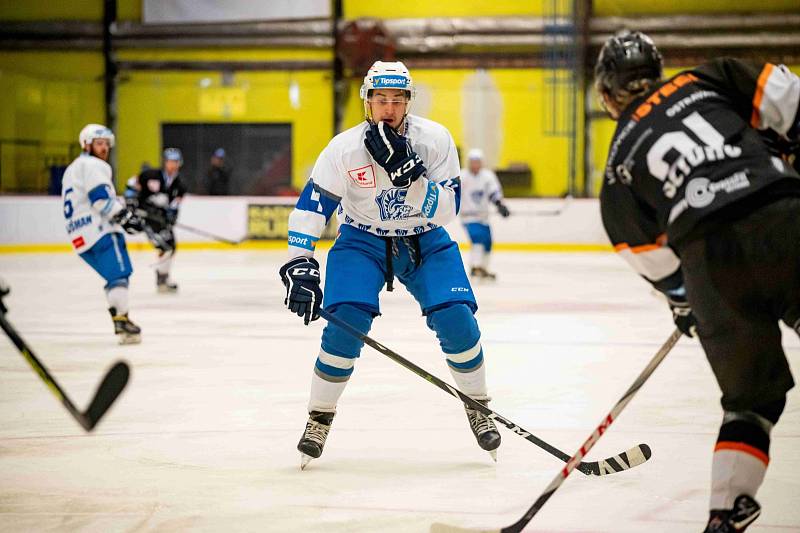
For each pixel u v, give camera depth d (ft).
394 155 22.06
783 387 16.06
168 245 71.36
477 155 80.33
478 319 56.49
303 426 28.81
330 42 138.62
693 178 15.90
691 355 42.75
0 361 41.37
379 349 22.24
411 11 139.95
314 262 23.00
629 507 20.72
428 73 138.72
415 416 29.86
